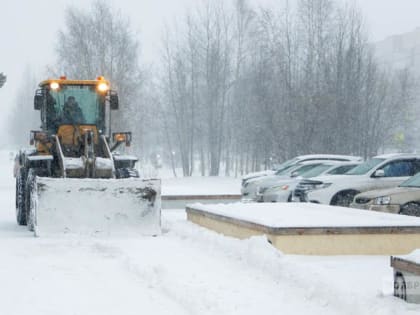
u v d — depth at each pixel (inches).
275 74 2133.4
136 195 681.6
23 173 794.2
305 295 378.3
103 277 463.8
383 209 691.4
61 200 671.1
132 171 778.2
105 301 390.0
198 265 485.7
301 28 2165.4
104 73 2330.2
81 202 674.2
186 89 2571.4
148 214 682.8
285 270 428.8
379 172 850.1
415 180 725.3
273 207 690.8
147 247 589.3
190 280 429.4
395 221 524.7
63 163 711.7
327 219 539.5
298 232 494.9
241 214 600.7
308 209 661.9
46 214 668.7
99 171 720.3
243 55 2516.0
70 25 2428.6
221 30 2504.9
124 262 517.7
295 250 495.8
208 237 597.3
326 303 358.6
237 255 506.9
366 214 595.2
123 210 679.1
